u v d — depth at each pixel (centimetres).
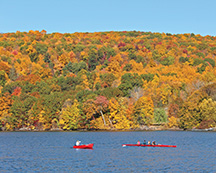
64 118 18575
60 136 15225
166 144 11900
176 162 8344
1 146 11519
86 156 9256
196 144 11831
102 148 10906
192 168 7644
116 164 8131
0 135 16000
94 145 11712
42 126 19488
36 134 16538
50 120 19138
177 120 19025
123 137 14500
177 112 19350
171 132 17200
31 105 19588
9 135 15988
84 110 18438
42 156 9269
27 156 9281
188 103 18650
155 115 19088
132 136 14962
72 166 7900
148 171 7406
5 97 19662
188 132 17162
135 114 18788
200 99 18962
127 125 18600
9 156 9281
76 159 8788
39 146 11481
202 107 18138
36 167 7788
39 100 19275
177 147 11031
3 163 8244
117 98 19138
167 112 19638
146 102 18688
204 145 11525
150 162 8362
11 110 19225
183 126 18800
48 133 17175
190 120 18388
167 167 7775
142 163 8238
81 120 18650
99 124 18525
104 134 16162
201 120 18350
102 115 18762
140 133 16612
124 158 8938
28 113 19125
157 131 18012
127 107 19038
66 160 8656
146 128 19000
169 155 9381
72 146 11469
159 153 9762
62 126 19138
